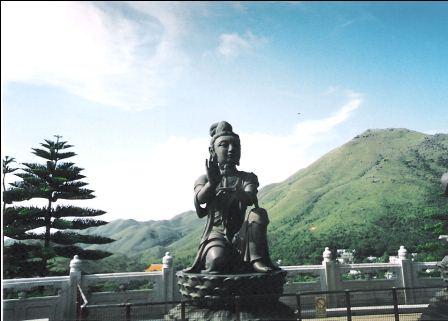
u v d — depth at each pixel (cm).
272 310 912
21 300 1230
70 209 2423
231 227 1045
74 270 1263
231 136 1095
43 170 2431
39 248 2347
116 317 1231
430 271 1750
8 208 2280
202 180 1081
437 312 1070
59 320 1226
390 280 1419
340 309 1270
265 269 945
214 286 901
